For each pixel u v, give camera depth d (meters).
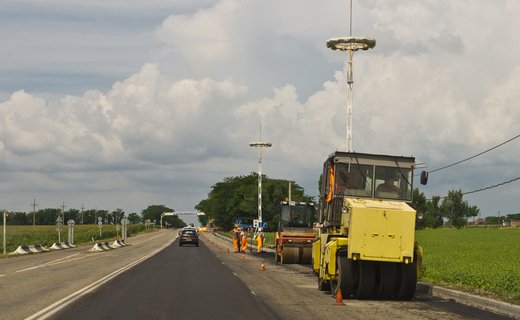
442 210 150.75
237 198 165.88
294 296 19.91
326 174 22.66
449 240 70.00
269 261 43.44
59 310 15.88
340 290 18.81
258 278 27.38
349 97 41.09
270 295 20.09
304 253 39.50
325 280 21.48
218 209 192.38
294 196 140.62
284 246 39.62
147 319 14.46
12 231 138.75
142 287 22.52
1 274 28.83
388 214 18.98
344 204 20.23
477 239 72.62
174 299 18.62
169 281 25.23
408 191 21.05
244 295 19.95
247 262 41.53
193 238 76.38
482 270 26.03
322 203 23.11
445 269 27.75
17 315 14.89
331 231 21.69
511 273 23.72
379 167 21.14
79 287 22.31
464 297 19.05
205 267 35.09
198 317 14.84
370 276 19.11
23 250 54.53
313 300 18.83
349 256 18.91
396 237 18.92
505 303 16.78
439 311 16.61
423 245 58.16
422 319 14.91
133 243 92.38
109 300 18.23
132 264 37.81
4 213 54.16
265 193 138.62
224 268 34.41
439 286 22.17
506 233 91.88
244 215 163.00
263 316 15.08
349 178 21.05
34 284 23.50
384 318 15.02
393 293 19.36
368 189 21.05
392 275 19.17
